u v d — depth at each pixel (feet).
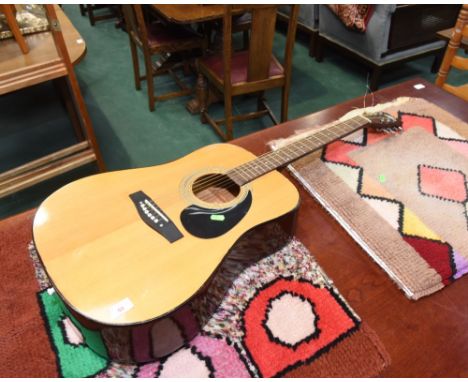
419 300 2.69
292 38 6.30
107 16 12.12
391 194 3.39
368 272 2.87
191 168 3.32
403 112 4.35
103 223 2.75
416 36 8.37
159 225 2.74
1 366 2.41
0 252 3.05
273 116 7.50
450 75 9.37
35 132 7.55
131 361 2.44
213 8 6.86
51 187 6.50
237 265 2.88
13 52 4.75
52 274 2.40
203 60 7.16
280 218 2.88
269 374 2.35
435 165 3.68
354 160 3.74
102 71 9.80
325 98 8.80
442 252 2.91
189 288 2.34
